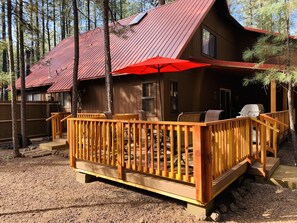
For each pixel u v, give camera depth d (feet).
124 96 34.37
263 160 17.54
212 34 40.47
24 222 12.28
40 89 48.73
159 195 15.60
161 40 33.83
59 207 13.99
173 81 31.37
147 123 14.12
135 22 41.81
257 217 13.01
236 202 14.44
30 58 43.62
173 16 38.37
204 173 12.17
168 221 12.40
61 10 31.68
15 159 25.90
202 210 12.65
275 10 21.59
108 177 16.60
